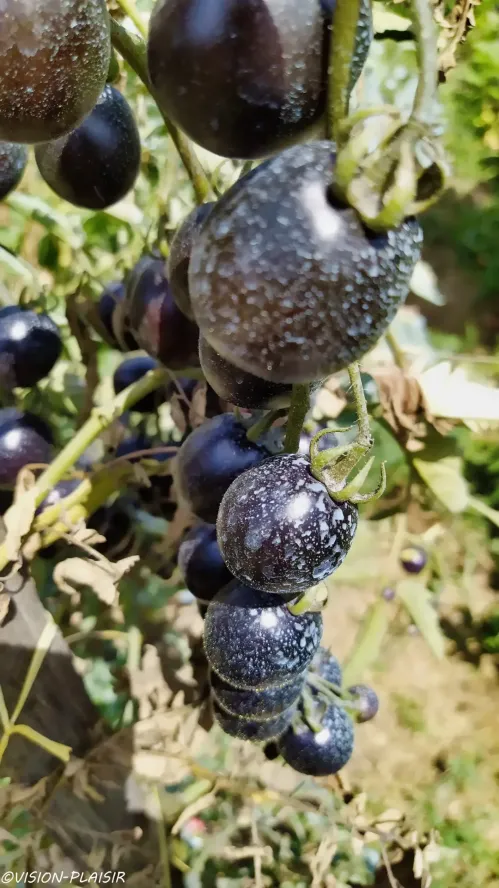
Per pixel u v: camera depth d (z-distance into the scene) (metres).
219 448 0.13
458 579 0.55
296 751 0.18
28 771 0.18
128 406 0.17
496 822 0.46
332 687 0.19
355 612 0.48
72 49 0.08
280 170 0.07
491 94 0.58
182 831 0.26
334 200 0.07
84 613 0.25
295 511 0.10
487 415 0.20
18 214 0.24
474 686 0.53
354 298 0.07
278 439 0.14
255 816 0.26
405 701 0.52
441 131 0.07
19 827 0.20
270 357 0.07
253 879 0.28
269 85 0.08
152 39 0.08
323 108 0.08
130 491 0.20
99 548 0.20
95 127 0.13
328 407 0.20
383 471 0.10
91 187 0.14
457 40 0.15
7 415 0.17
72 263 0.23
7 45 0.07
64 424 0.22
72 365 0.23
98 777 0.19
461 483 0.21
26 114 0.08
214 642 0.13
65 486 0.18
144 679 0.23
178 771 0.21
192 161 0.14
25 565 0.16
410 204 0.07
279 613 0.13
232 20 0.08
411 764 0.49
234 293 0.07
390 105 0.07
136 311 0.15
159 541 0.22
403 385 0.20
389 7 0.16
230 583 0.13
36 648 0.17
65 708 0.18
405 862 0.27
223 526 0.11
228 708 0.14
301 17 0.08
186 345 0.15
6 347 0.17
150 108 0.20
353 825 0.25
